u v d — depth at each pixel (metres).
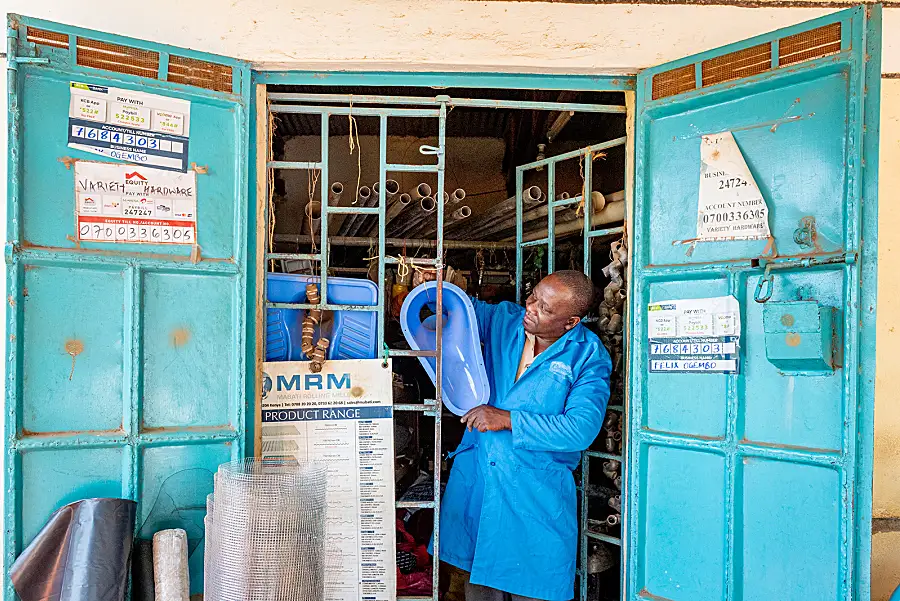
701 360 2.22
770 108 2.13
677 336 2.29
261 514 1.97
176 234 2.23
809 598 1.98
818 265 1.99
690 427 2.25
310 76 2.47
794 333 1.95
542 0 2.43
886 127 2.71
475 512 2.57
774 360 2.01
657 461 2.34
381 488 2.47
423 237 3.32
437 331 2.54
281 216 4.31
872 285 1.90
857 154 1.91
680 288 2.29
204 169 2.27
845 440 1.91
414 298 2.62
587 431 2.42
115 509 2.02
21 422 2.06
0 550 2.20
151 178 2.21
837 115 2.00
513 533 2.48
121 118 2.17
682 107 2.31
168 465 2.22
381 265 2.52
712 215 2.23
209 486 2.26
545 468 2.51
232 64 2.33
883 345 2.73
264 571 1.95
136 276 2.17
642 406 2.38
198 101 2.27
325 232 2.49
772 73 2.10
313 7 2.38
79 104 2.12
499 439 2.52
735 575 2.12
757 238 2.13
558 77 2.51
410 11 2.41
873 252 1.89
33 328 2.08
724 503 2.16
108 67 2.16
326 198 2.49
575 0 2.44
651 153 2.39
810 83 2.05
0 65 2.35
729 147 2.20
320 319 2.49
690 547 2.24
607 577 3.01
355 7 2.39
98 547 1.97
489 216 3.23
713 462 2.20
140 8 2.31
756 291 2.07
